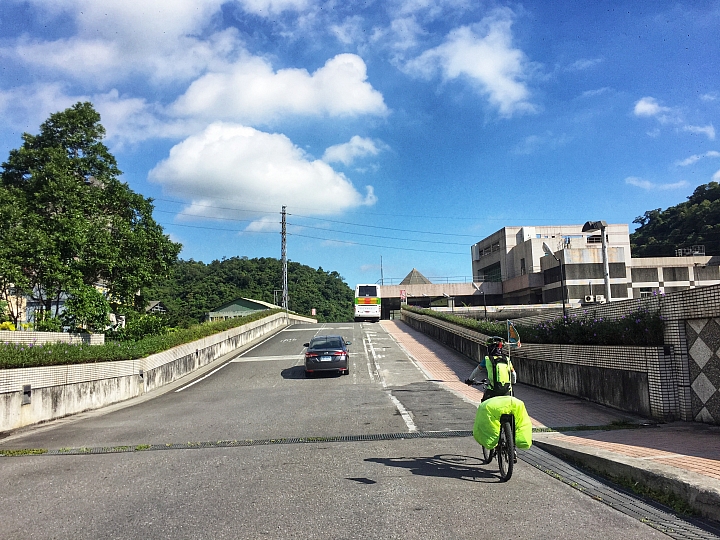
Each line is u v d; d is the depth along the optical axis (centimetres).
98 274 1984
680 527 456
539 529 451
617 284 5469
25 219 1828
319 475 638
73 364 1309
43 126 2541
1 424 1045
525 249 6475
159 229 2292
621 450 668
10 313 1809
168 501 554
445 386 1544
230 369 2212
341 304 8506
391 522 473
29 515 527
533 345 1480
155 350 1794
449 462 689
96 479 658
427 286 6938
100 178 2472
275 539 440
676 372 880
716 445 669
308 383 1745
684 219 7100
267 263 8275
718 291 779
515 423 608
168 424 1076
